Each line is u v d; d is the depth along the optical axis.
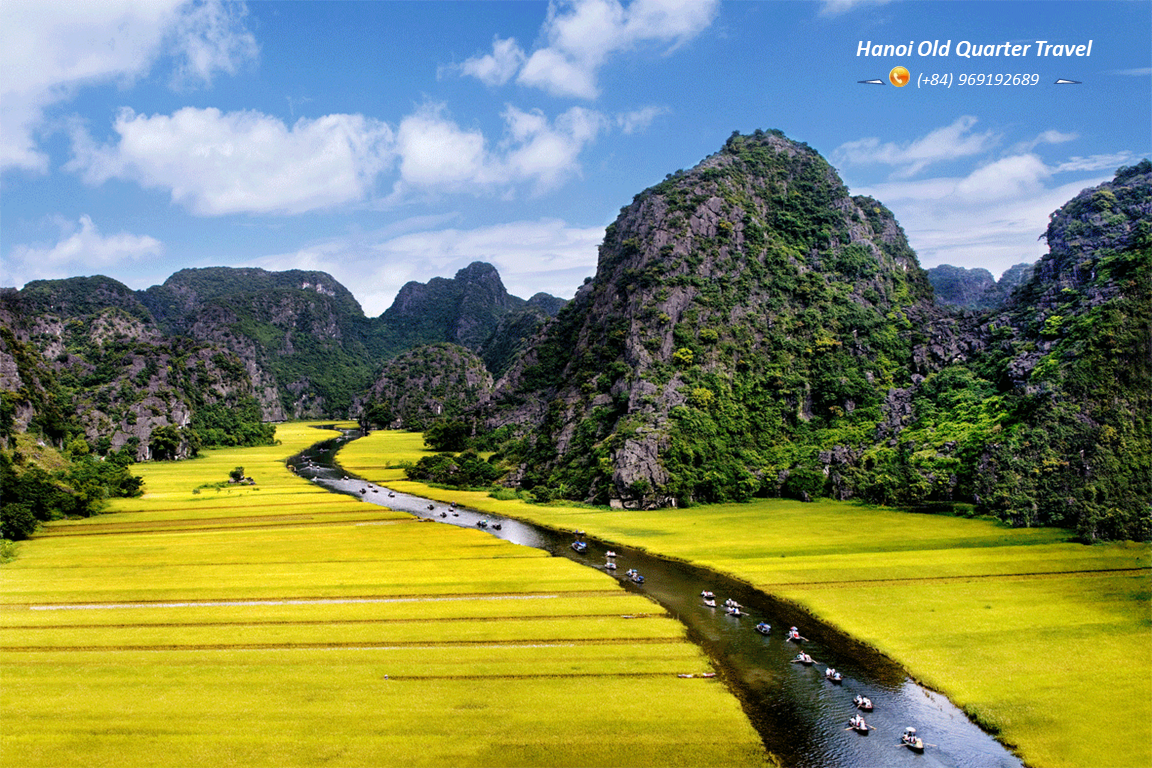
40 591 81.81
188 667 60.00
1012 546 93.88
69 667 60.22
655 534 110.69
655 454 135.00
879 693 56.22
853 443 142.88
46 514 123.31
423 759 46.56
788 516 120.62
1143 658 60.09
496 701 53.97
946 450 125.12
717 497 134.12
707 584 84.38
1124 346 112.25
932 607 73.56
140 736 49.28
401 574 88.00
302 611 74.06
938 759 47.00
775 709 53.47
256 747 47.94
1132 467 99.38
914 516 115.19
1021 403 119.56
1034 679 57.22
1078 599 73.88
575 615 72.75
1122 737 48.69
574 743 48.31
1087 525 94.12
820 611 73.88
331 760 46.50
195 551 100.94
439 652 63.00
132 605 76.81
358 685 56.56
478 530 116.75
